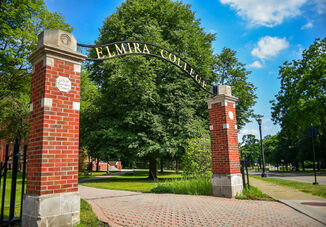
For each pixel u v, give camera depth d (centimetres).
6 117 2294
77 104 592
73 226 524
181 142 1866
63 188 533
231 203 847
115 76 1802
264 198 943
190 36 2291
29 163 550
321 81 2772
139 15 2141
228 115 1073
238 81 2806
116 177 2833
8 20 1603
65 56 591
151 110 1989
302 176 2597
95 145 2233
